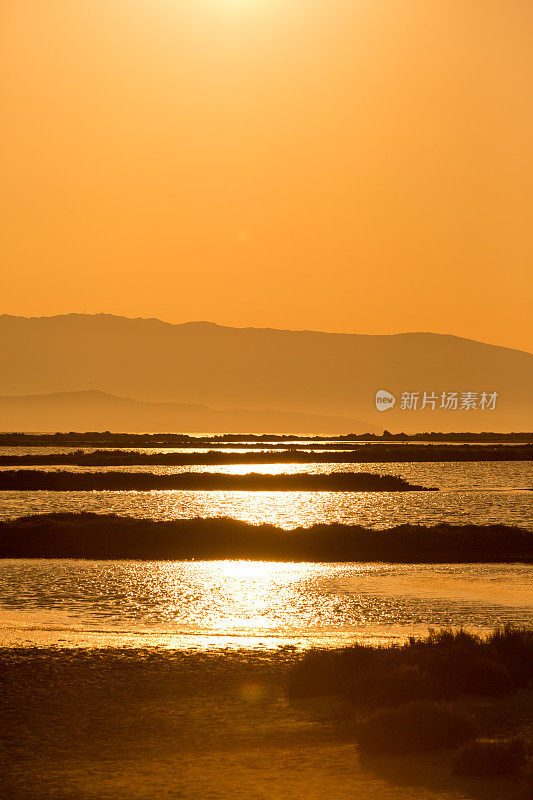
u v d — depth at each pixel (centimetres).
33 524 18688
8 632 9525
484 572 15475
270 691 6838
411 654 7294
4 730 5744
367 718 5953
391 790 4559
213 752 5297
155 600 12256
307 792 4553
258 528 18825
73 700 6500
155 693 6750
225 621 10794
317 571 15412
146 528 18575
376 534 18488
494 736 5434
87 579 14125
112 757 5200
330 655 7450
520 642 8044
